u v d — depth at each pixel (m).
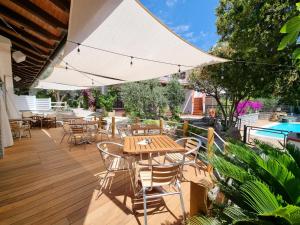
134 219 2.36
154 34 3.34
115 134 7.75
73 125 5.91
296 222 1.02
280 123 14.38
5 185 3.19
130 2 2.40
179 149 3.01
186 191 3.05
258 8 4.74
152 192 2.99
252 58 5.70
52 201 2.71
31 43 3.72
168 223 2.30
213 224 1.41
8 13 2.59
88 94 17.55
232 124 8.48
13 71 7.68
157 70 5.75
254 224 1.23
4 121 5.71
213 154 1.77
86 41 3.52
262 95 7.01
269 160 1.38
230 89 7.30
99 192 2.97
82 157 4.73
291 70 5.51
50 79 8.40
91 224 2.25
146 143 3.31
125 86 11.62
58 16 2.54
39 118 9.83
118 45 3.82
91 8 2.12
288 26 0.92
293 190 1.30
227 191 1.56
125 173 3.71
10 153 5.09
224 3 5.97
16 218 2.32
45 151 5.29
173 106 12.88
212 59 4.55
